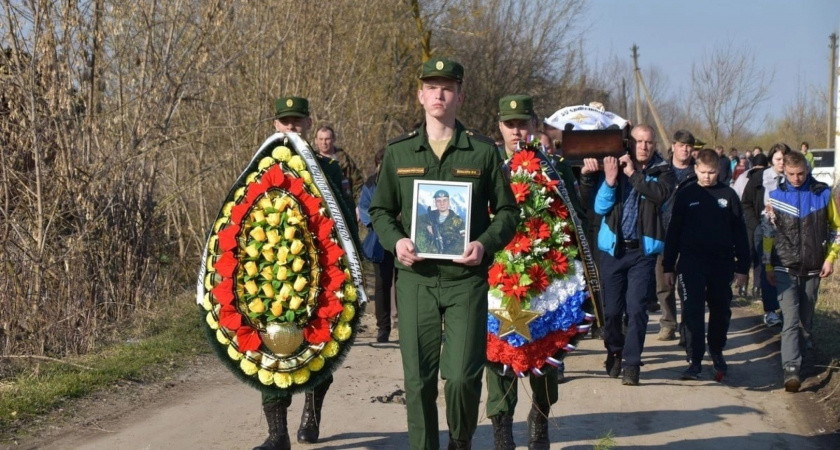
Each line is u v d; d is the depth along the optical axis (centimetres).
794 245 793
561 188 625
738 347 1013
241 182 584
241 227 567
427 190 478
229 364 572
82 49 986
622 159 782
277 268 559
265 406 583
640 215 789
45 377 766
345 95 1831
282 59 1571
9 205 886
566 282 616
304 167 575
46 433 640
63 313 878
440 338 480
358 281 569
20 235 873
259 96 1436
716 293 840
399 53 2623
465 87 3347
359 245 586
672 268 853
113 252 1009
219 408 724
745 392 803
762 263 885
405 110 2420
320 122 1670
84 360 832
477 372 469
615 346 833
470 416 474
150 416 695
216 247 582
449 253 471
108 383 772
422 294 477
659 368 900
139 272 1056
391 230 482
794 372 788
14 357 795
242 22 1388
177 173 1276
